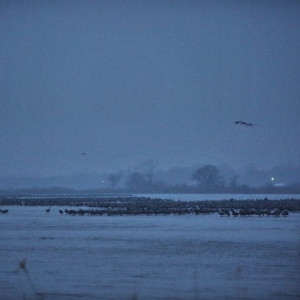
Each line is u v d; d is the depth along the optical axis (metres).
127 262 177.88
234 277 156.75
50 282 151.12
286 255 189.50
